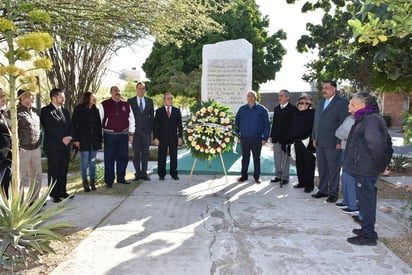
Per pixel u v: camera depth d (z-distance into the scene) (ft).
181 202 19.51
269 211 17.90
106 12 18.60
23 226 12.12
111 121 22.41
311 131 21.95
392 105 94.02
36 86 12.23
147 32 21.01
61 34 19.83
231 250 12.92
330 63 24.21
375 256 12.48
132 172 28.50
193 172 27.17
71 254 12.52
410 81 24.34
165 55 81.25
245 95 32.53
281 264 11.80
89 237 14.15
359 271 11.35
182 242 13.66
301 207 18.66
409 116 15.03
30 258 12.10
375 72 24.32
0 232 11.98
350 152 13.87
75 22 18.99
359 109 13.71
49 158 18.89
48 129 18.60
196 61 78.13
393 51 16.65
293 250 12.96
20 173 16.44
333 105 19.47
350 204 17.66
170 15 19.77
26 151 16.62
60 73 31.30
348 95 30.71
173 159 25.12
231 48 32.53
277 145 24.31
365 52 21.25
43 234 12.72
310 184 21.81
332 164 19.58
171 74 78.28
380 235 14.56
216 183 24.25
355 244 13.52
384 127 13.04
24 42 11.39
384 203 19.72
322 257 12.37
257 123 23.90
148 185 23.49
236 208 18.42
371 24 10.68
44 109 18.69
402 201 20.02
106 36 21.31
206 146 24.34
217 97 32.71
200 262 11.92
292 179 25.75
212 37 75.46
